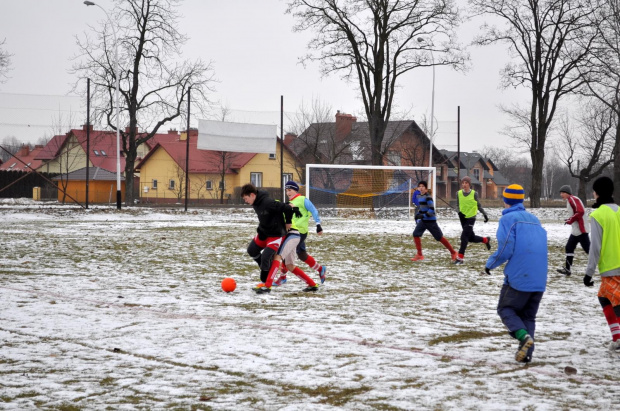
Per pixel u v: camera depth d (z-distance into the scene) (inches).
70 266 509.4
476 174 3518.7
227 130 1316.4
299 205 423.2
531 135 1781.5
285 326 296.0
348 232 915.4
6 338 267.6
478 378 217.2
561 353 253.0
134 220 1222.3
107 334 276.5
